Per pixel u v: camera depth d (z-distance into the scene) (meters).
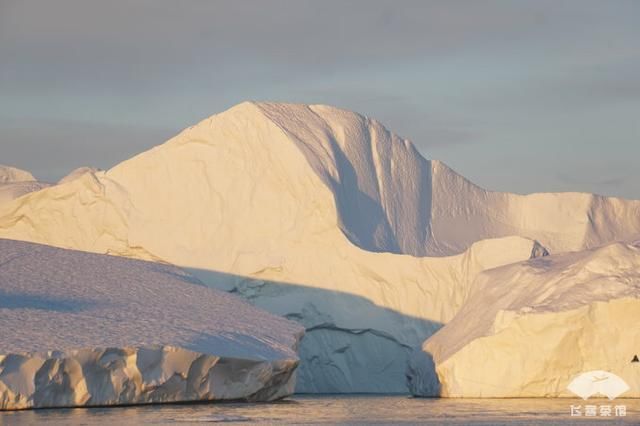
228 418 192.62
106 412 194.00
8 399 189.38
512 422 188.12
